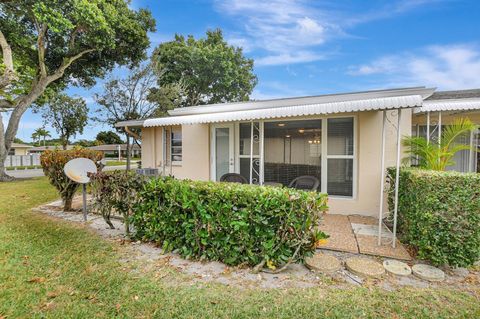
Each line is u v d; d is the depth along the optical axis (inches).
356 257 169.0
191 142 388.5
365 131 273.7
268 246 143.3
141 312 114.9
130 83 815.1
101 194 225.0
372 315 111.8
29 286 135.1
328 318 110.3
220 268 154.1
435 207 148.8
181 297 125.3
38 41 588.1
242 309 116.1
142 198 193.8
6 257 169.2
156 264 160.4
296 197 140.6
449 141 231.6
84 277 144.5
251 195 145.7
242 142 347.3
